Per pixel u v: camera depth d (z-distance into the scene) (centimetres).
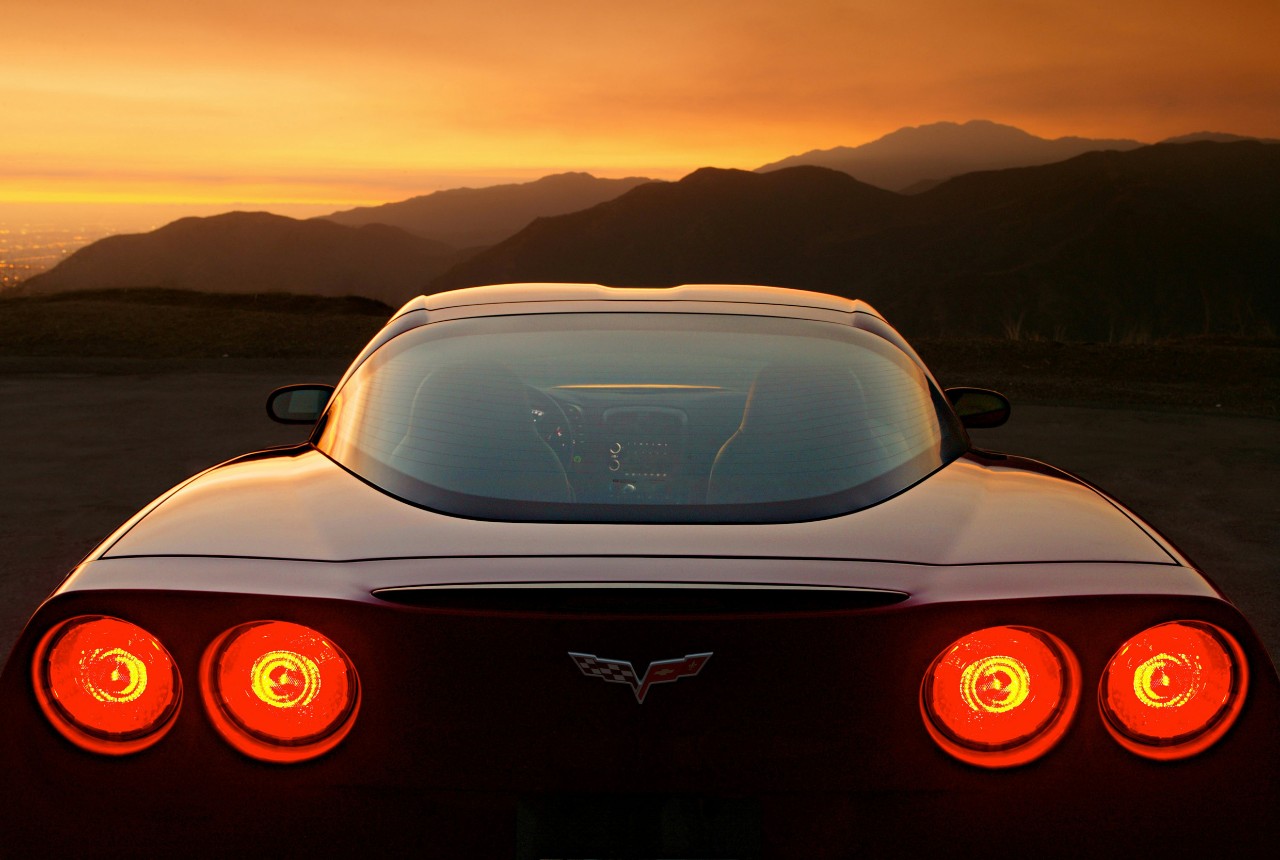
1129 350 1398
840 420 203
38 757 144
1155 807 142
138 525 175
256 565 152
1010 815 142
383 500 177
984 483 197
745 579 146
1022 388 1127
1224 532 571
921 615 141
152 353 1356
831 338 240
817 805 143
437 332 240
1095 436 856
